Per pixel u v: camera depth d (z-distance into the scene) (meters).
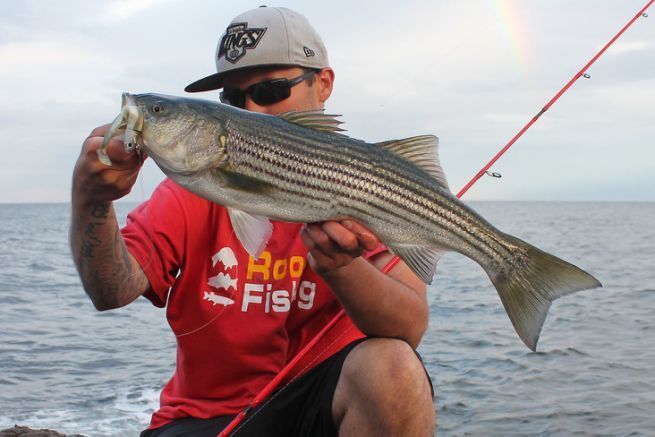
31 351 3.50
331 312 1.28
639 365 2.88
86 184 0.96
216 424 1.23
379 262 1.25
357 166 1.06
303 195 1.04
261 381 1.25
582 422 2.21
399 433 1.09
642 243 12.88
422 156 1.11
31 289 6.12
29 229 22.89
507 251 1.13
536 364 2.92
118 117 0.96
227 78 1.32
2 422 2.40
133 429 2.32
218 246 1.23
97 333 4.00
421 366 1.12
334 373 1.19
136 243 1.18
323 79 1.37
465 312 4.43
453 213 1.11
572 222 26.03
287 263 1.25
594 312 4.26
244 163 1.02
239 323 1.24
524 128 1.51
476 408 2.36
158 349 3.56
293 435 1.25
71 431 2.30
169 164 1.00
